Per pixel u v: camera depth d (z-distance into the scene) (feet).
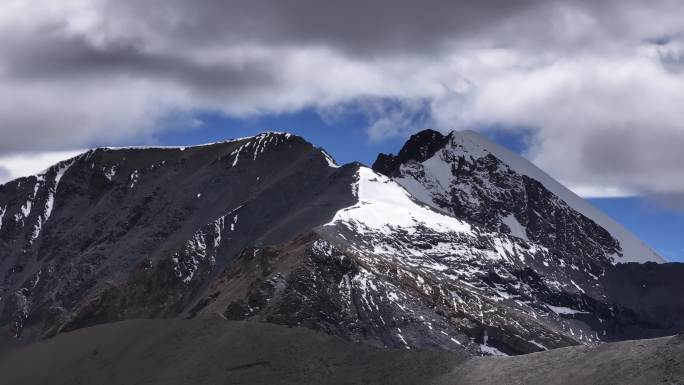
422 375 466.29
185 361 542.16
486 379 447.42
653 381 400.06
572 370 429.79
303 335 528.63
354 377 480.64
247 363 516.32
